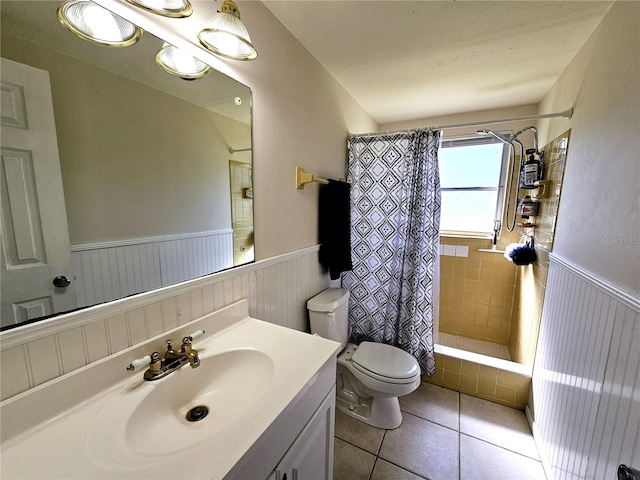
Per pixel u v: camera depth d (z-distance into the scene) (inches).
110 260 30.0
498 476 53.4
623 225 35.4
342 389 70.1
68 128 26.3
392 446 59.6
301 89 57.0
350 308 83.4
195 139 37.9
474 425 65.4
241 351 37.9
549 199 66.8
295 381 30.9
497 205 98.5
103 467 21.0
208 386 36.0
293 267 58.8
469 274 103.2
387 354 66.7
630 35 36.9
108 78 28.9
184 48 35.1
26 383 24.2
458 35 52.7
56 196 25.8
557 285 56.9
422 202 71.4
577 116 53.9
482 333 103.7
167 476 20.4
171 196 35.6
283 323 56.9
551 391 55.4
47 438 23.5
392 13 46.9
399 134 73.4
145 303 32.7
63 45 25.5
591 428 39.2
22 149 23.6
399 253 76.1
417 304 73.7
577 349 45.6
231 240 43.9
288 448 29.6
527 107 89.7
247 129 44.8
